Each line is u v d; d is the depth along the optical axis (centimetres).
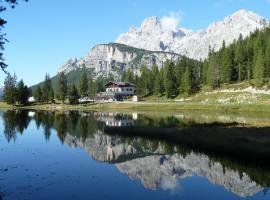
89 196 2552
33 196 2512
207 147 4538
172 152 4412
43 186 2788
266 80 14650
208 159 3900
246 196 2634
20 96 19675
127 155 4294
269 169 3359
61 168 3475
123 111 13475
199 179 3142
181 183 3008
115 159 4034
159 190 2775
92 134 6284
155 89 19238
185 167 3606
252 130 5366
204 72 18775
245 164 3581
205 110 12331
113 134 6203
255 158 3766
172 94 18062
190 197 2612
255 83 14625
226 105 12306
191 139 5162
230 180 3072
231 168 3456
